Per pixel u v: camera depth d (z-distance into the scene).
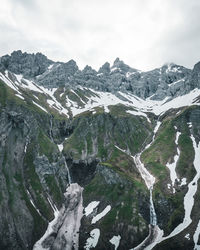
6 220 130.50
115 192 165.12
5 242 124.56
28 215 140.50
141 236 139.50
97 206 160.38
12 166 157.00
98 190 171.75
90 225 148.38
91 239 139.88
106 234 141.50
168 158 195.38
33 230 136.88
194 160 187.88
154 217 152.50
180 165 185.50
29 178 160.38
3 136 161.38
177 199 159.62
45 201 154.50
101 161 198.75
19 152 167.62
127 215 149.38
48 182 168.38
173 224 144.88
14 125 174.88
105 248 135.62
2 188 141.12
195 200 155.38
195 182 168.88
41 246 133.12
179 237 134.25
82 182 189.38
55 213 154.12
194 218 144.62
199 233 133.88
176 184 170.75
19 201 143.12
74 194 176.62
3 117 168.12
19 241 128.50
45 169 173.25
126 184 168.50
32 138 184.38
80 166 199.50
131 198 159.75
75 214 159.00
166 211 154.25
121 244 136.88
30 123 195.00
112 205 157.88
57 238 140.12
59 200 164.50
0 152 154.38
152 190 167.38
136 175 183.38
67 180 189.62
